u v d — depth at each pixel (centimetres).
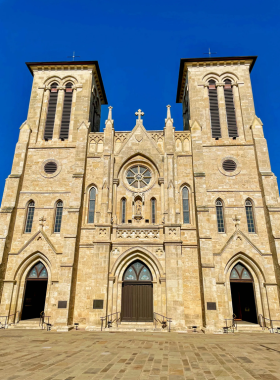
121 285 2691
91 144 3216
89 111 3453
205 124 3294
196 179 2900
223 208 2927
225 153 3122
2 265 2692
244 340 2002
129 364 1284
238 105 3388
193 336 2184
